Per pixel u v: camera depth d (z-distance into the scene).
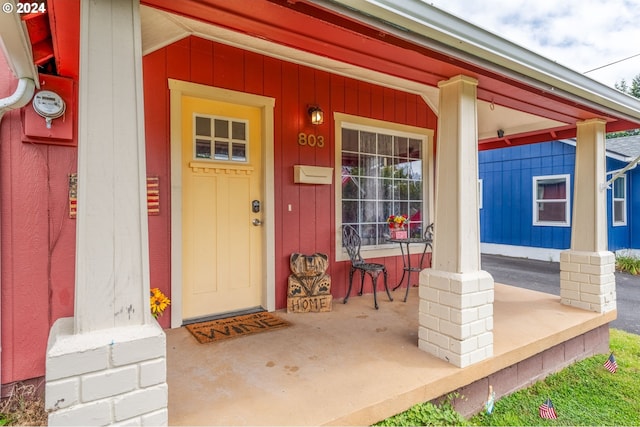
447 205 2.40
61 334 1.30
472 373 2.25
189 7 1.49
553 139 4.82
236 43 3.06
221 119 3.20
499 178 9.77
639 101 3.22
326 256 3.52
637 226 8.70
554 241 8.55
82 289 1.29
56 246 2.32
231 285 3.28
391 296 3.96
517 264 8.22
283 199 3.47
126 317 1.35
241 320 3.08
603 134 3.55
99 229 1.31
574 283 3.60
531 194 9.02
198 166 3.07
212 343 2.57
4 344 2.17
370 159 4.23
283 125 3.46
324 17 1.60
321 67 3.62
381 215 4.34
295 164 3.54
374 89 4.13
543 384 2.80
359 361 2.29
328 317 3.19
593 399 2.64
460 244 2.31
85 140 1.29
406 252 4.48
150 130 2.77
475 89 2.40
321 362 2.27
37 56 1.95
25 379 2.23
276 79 3.40
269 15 1.56
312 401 1.80
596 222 3.50
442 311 2.34
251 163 3.36
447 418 1.92
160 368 1.37
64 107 2.25
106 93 1.33
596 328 3.39
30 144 2.24
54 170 2.31
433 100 4.57
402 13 1.64
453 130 2.37
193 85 2.94
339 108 3.84
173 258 2.88
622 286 6.44
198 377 2.06
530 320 3.17
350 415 1.71
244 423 1.61
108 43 1.33
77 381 1.23
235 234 3.29
